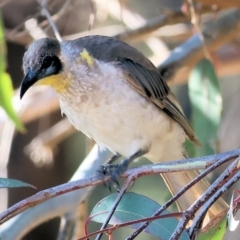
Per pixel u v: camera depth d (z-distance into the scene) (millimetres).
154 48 12523
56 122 12492
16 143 12383
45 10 9359
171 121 8375
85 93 7742
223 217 5902
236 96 12141
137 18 12055
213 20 11102
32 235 12367
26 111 11398
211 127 9172
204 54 10258
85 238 5238
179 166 5695
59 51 7676
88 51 7805
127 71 7863
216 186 5242
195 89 9375
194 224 5164
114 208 5520
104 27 12062
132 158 7980
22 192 12391
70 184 5566
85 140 12773
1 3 10719
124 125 7926
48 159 11883
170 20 11055
